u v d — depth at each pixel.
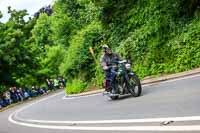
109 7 23.36
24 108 23.52
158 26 18.59
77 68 25.39
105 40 24.08
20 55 48.22
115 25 23.09
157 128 7.19
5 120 17.83
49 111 16.69
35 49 52.44
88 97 18.50
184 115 7.62
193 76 13.18
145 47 18.94
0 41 46.81
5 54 45.47
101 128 8.73
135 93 12.38
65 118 12.55
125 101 12.15
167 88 12.09
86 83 24.56
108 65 13.27
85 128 9.34
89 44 24.81
